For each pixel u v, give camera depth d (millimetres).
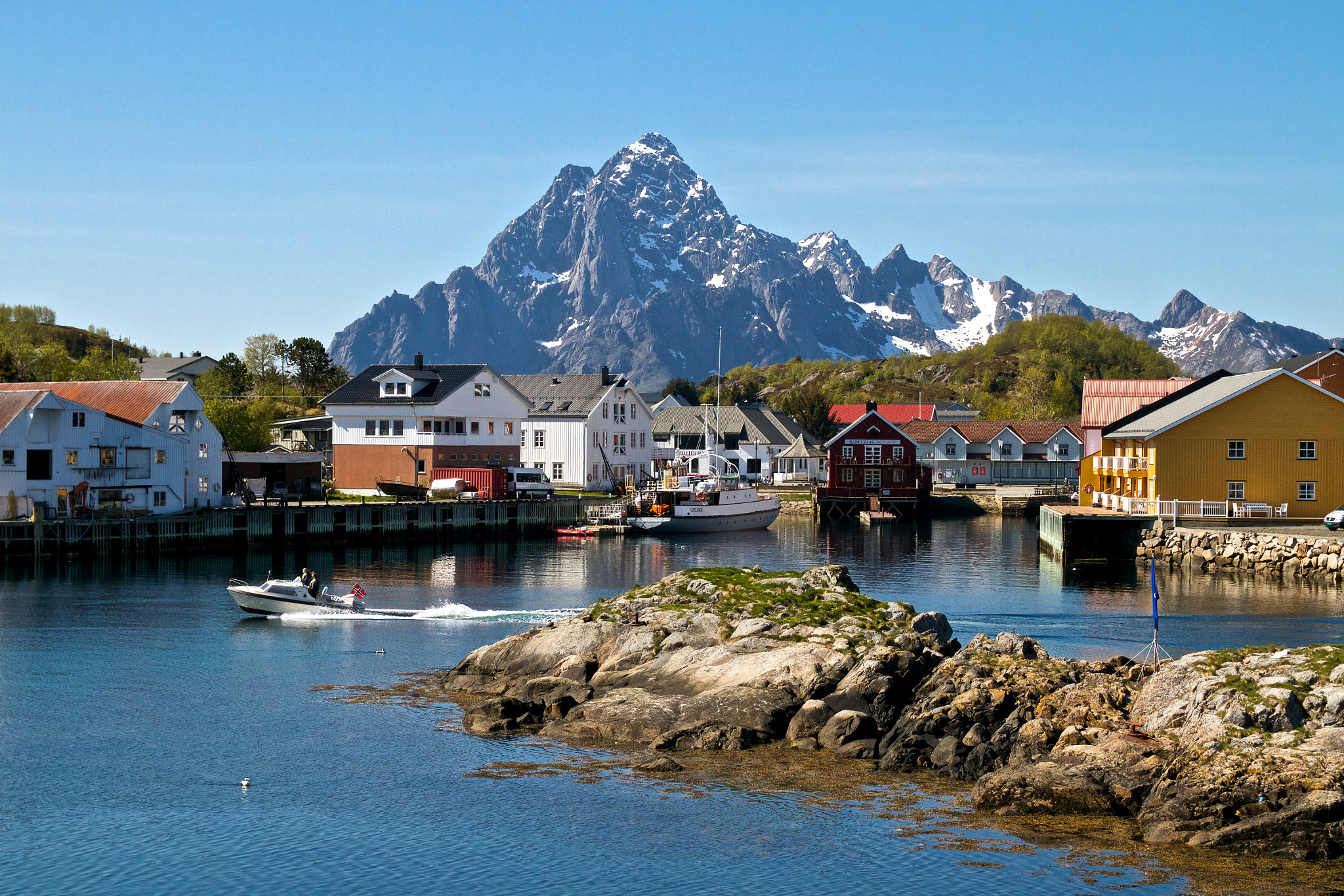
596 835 26484
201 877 24531
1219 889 22797
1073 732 29234
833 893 23297
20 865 25141
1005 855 24750
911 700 33719
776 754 31984
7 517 73625
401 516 91062
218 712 37031
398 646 47812
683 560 81562
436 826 27188
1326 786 24656
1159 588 64750
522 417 120250
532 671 40594
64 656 45500
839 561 80875
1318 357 97188
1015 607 57750
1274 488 81188
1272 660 29562
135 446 80250
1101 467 100875
